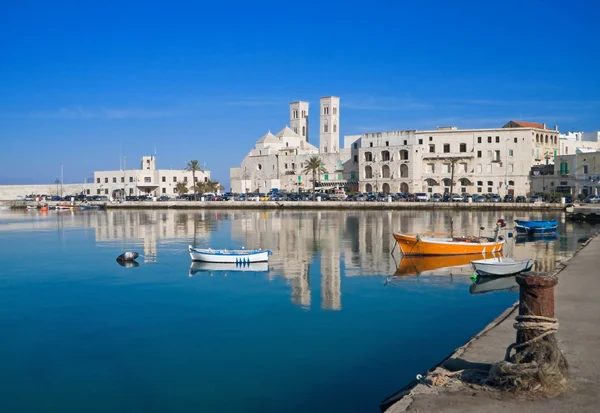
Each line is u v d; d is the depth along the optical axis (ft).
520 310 40.22
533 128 443.73
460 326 81.30
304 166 566.36
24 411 54.90
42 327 84.23
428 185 477.77
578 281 80.94
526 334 39.27
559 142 481.46
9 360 69.31
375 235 219.61
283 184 578.25
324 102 613.52
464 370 42.09
